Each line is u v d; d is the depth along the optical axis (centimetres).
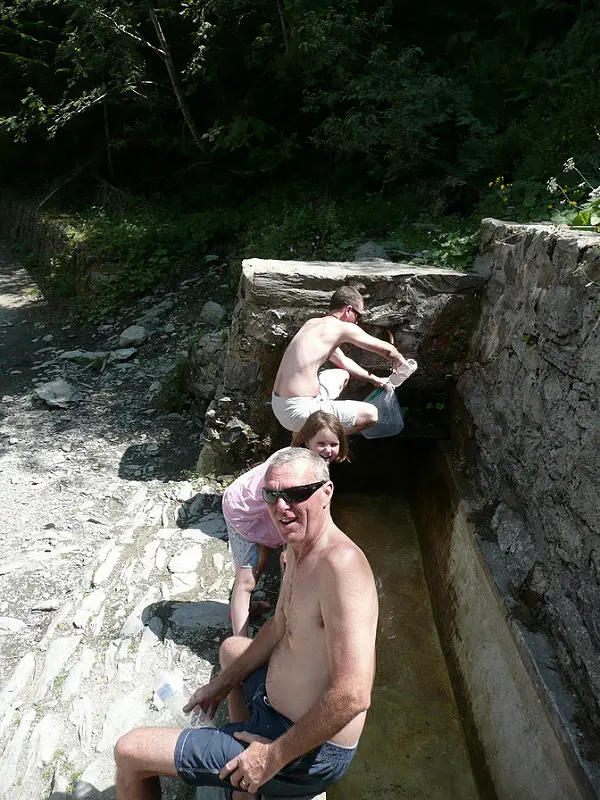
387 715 354
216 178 1176
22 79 1358
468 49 958
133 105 1277
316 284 465
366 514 522
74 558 434
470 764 327
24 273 1212
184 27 1139
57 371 761
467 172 755
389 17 945
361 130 829
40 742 303
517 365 395
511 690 302
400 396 512
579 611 279
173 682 288
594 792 222
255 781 204
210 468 526
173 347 785
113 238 992
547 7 869
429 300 470
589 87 726
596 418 292
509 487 382
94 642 363
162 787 284
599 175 589
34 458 569
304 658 215
